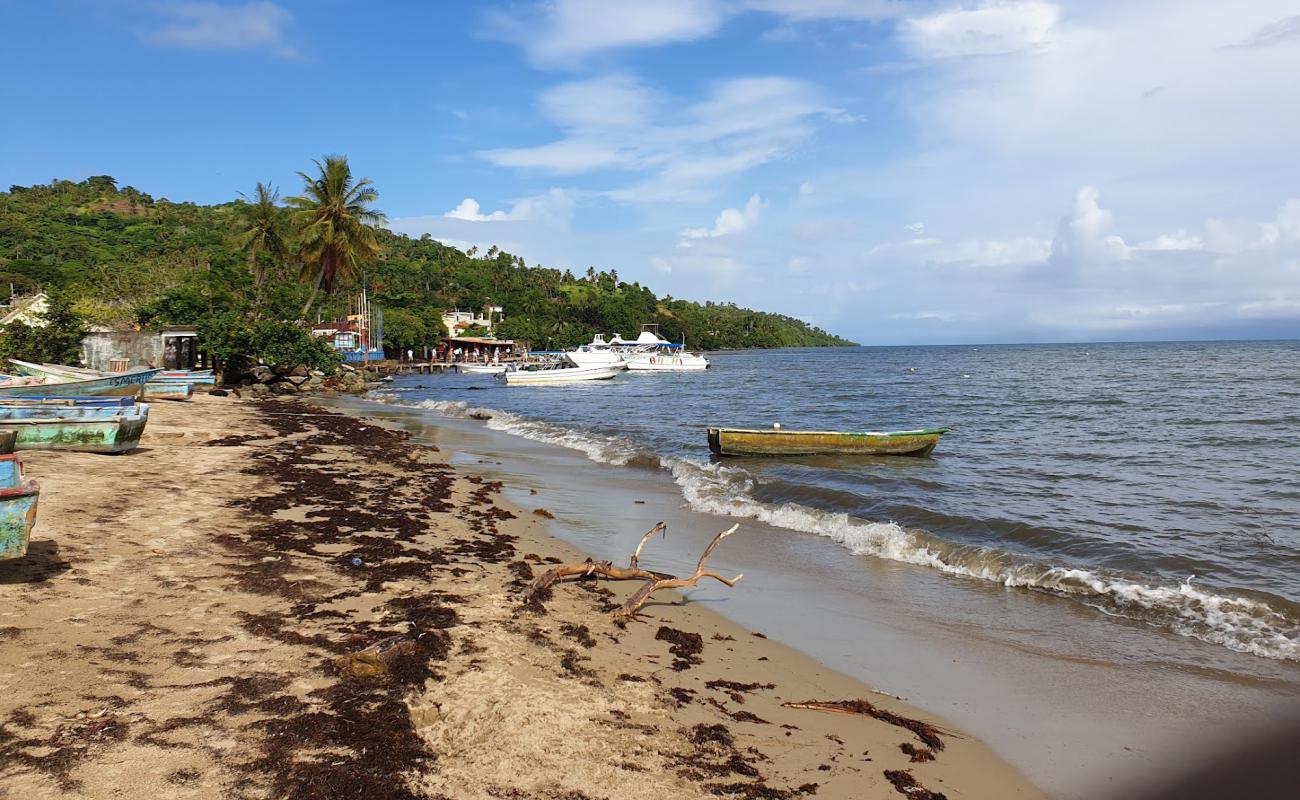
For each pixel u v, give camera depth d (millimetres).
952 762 5199
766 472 17547
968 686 6477
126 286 45250
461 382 62875
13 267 70750
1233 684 6520
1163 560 10203
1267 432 24516
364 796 4004
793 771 4875
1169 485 15680
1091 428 26406
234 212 60656
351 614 6738
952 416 31766
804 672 6629
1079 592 8875
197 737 4355
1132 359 96625
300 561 8273
